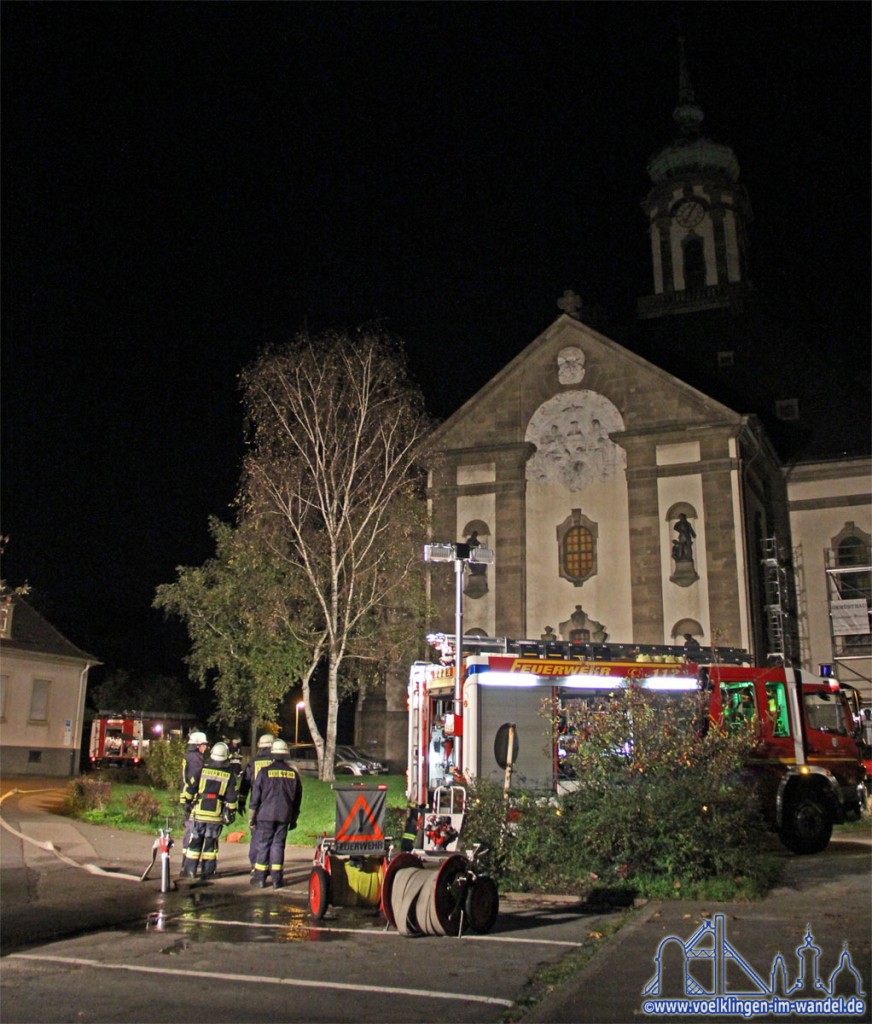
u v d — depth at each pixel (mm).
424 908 10820
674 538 37562
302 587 30328
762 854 14086
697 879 13078
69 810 23484
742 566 36375
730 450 37438
